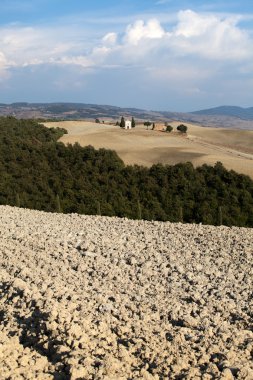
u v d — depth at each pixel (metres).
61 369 5.75
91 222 15.42
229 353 5.93
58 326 6.57
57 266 10.02
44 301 7.52
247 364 5.73
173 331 6.80
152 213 25.97
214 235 12.87
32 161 37.22
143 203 28.84
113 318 7.11
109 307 7.50
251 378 5.37
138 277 9.45
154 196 29.84
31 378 5.61
